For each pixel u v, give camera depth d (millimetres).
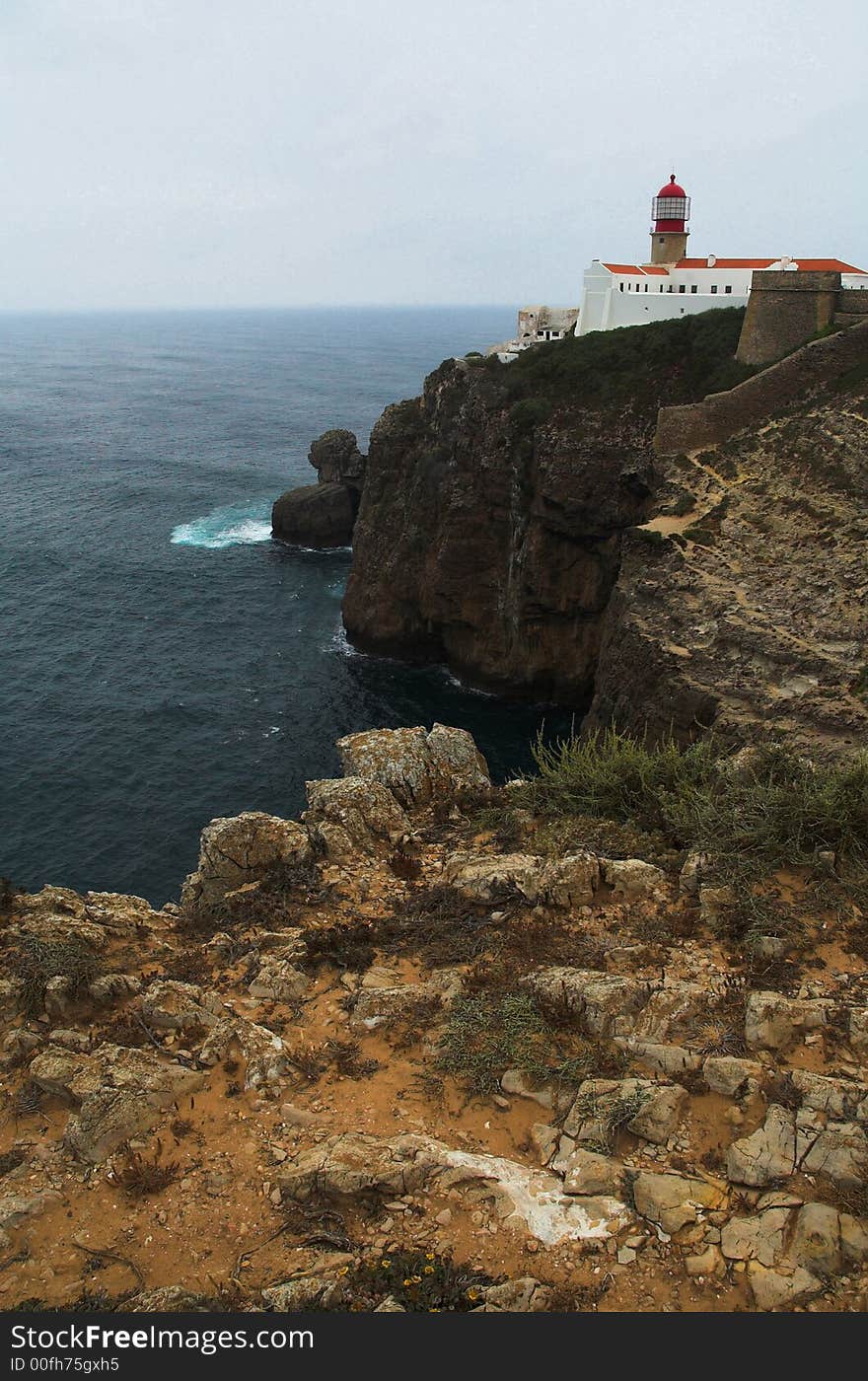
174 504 95188
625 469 50281
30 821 38875
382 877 16578
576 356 57594
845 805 15289
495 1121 10891
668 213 73438
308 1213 9758
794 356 49688
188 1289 9016
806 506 41656
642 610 41062
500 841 17500
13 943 14070
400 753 20406
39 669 54750
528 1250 9203
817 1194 9492
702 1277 8852
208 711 49844
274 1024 12586
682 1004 12062
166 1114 11195
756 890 14211
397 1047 12102
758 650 35594
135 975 14031
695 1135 10375
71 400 186875
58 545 79938
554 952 13578
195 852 36906
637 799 18547
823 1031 11508
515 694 54625
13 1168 10727
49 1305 8891
